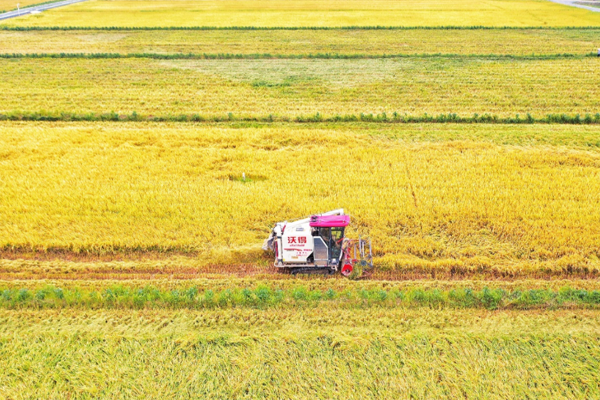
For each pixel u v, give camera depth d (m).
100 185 24.25
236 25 69.94
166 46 56.84
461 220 21.36
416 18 75.06
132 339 15.28
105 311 16.53
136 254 19.69
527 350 14.84
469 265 18.75
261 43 58.16
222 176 25.38
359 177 25.12
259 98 38.62
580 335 15.32
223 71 46.16
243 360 14.55
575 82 41.34
